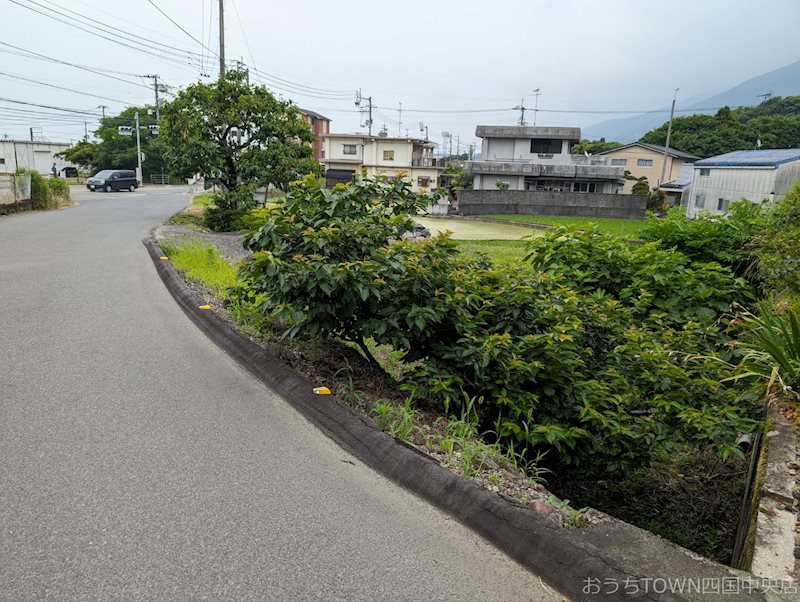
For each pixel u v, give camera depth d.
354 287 3.77
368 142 45.91
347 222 4.38
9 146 46.38
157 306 6.80
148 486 3.02
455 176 43.41
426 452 3.31
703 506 4.41
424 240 4.49
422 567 2.49
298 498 2.99
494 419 4.32
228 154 16.98
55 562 2.40
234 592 2.29
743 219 8.21
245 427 3.78
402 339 3.90
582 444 4.21
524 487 3.04
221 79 17.03
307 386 4.23
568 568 2.39
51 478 3.04
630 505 4.46
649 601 2.16
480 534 2.74
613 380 4.34
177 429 3.70
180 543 2.57
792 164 17.64
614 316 5.05
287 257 4.23
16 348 5.07
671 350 4.52
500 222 26.19
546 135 39.78
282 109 17.39
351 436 3.59
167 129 16.67
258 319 5.64
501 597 2.32
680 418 4.07
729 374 4.26
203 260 9.12
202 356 5.13
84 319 6.09
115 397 4.15
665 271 5.70
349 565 2.48
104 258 9.91
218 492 3.00
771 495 2.87
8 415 3.76
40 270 8.58
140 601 2.21
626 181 45.22
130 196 30.62
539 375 4.09
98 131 52.94
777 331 4.21
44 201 19.86
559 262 6.22
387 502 2.99
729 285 5.88
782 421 3.60
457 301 4.25
